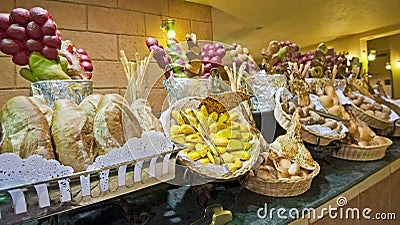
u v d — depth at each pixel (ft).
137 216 1.99
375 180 3.06
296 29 10.21
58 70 1.87
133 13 4.43
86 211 2.09
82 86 1.94
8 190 1.20
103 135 1.52
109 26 4.16
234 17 7.72
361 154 3.41
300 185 2.33
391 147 4.14
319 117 3.21
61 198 1.34
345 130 3.31
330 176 2.88
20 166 1.25
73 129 1.43
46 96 1.83
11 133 1.36
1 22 1.69
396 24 10.81
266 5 6.83
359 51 12.77
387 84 14.01
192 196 2.37
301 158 2.52
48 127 1.44
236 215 1.99
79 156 1.41
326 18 8.75
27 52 1.81
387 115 4.55
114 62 4.18
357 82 4.96
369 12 8.26
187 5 5.19
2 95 3.30
